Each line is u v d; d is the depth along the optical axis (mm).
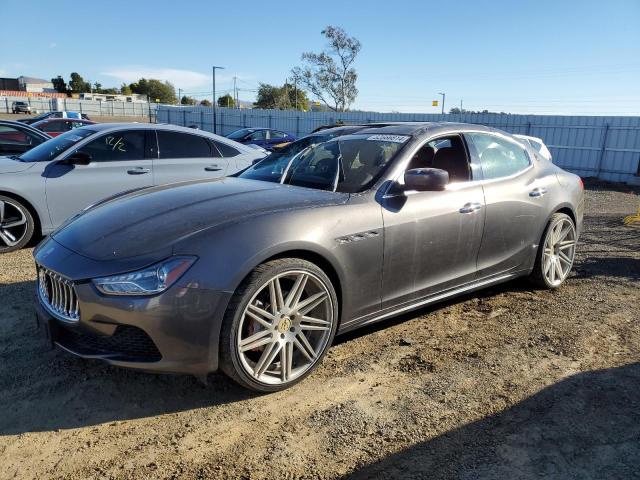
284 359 2928
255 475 2287
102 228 3018
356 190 3408
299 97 70375
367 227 3199
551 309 4273
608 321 4012
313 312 3100
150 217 3041
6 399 2857
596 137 18172
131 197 3547
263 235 2791
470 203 3811
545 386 3021
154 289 2568
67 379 3082
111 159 6289
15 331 3695
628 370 3215
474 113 21547
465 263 3879
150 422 2686
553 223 4547
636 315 4145
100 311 2605
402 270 3445
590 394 2932
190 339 2617
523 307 4320
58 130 17031
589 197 13328
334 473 2301
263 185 3605
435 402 2859
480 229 3896
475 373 3184
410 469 2318
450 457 2398
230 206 3064
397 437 2551
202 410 2797
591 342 3625
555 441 2510
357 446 2488
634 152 17266
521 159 4535
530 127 19844
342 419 2705
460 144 4043
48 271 2877
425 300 3701
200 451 2453
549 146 19453
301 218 2977
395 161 3562
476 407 2807
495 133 4410
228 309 2676
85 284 2641
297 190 3432
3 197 5652
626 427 2623
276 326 2875
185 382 3072
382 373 3191
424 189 3398
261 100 75250
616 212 10312
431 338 3697
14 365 3225
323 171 3684
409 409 2795
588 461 2369
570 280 5090
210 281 2619
